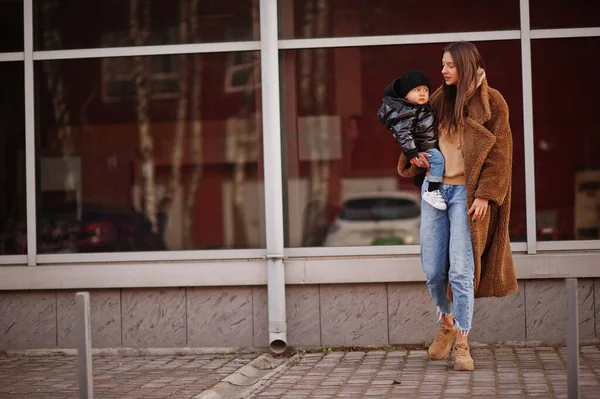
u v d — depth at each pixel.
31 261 9.77
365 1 9.59
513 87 9.45
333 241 9.62
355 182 9.62
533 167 9.42
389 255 9.51
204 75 9.73
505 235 7.95
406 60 9.56
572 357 5.43
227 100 9.73
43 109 9.87
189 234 9.76
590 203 9.42
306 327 9.48
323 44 9.59
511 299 9.30
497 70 9.48
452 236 7.83
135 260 9.73
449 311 8.31
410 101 7.91
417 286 9.39
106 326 9.65
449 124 7.81
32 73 9.82
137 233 9.79
